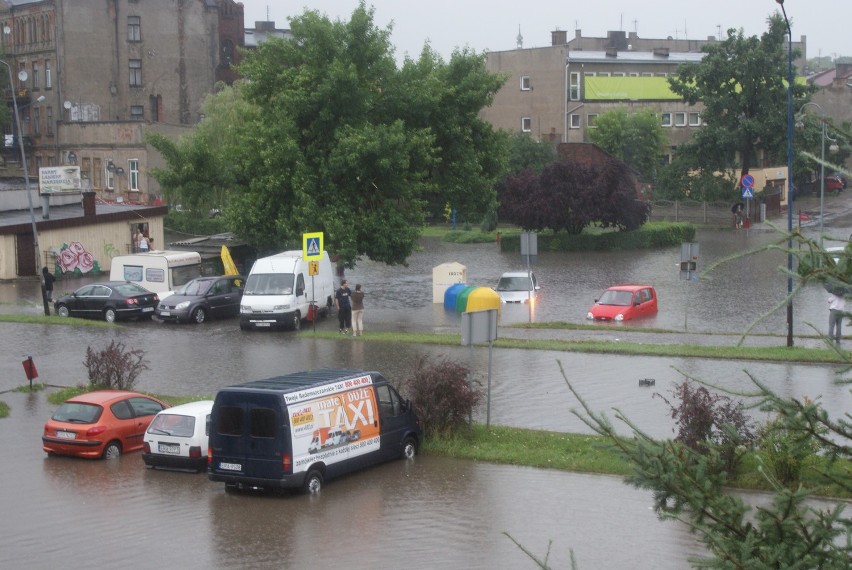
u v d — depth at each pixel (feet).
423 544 57.52
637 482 23.81
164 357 120.47
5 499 68.80
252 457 67.41
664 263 229.04
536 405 90.12
